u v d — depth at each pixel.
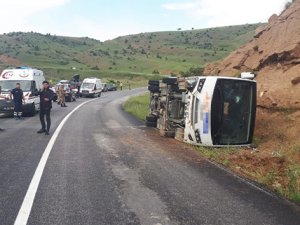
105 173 9.21
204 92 13.40
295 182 8.67
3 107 22.88
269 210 6.93
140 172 9.42
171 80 15.67
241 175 9.55
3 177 8.60
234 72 21.55
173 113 15.71
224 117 13.44
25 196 7.30
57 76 113.81
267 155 11.98
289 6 22.02
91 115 23.42
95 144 13.09
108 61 152.62
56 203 6.97
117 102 38.00
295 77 15.99
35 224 5.98
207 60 156.12
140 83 93.44
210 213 6.68
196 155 11.87
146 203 7.13
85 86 47.31
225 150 12.88
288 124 14.35
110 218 6.32
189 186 8.34
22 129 16.64
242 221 6.35
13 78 24.16
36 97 24.33
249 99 13.70
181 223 6.18
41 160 10.32
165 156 11.50
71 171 9.27
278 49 18.56
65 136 14.61
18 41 178.38
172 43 196.88
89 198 7.31
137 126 18.48
